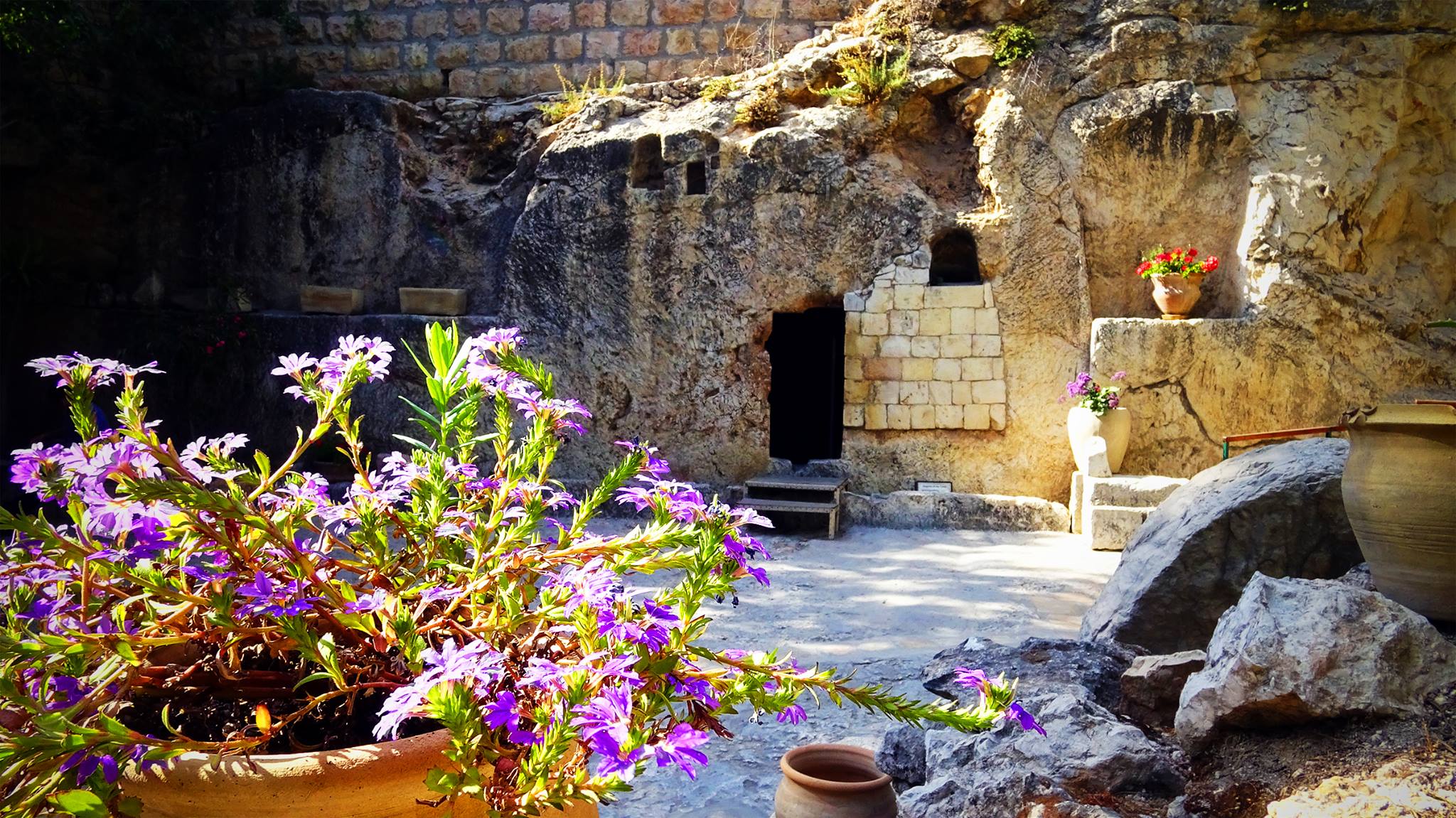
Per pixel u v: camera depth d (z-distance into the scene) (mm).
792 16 11188
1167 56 9570
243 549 1499
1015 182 9570
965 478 9703
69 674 1379
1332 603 3023
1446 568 3379
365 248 11234
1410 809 2408
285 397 10922
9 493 9672
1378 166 9484
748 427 10008
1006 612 6746
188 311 11430
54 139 11734
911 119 10117
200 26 12266
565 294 10266
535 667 1251
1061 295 9570
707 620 1427
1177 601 4742
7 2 10836
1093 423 9055
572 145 10258
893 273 9719
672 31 11398
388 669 1544
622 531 9297
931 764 3113
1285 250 9305
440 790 1179
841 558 8359
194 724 1517
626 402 10203
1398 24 9453
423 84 12070
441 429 1659
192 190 11695
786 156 9789
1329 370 9344
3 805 1267
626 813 3766
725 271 9961
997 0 9906
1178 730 3066
